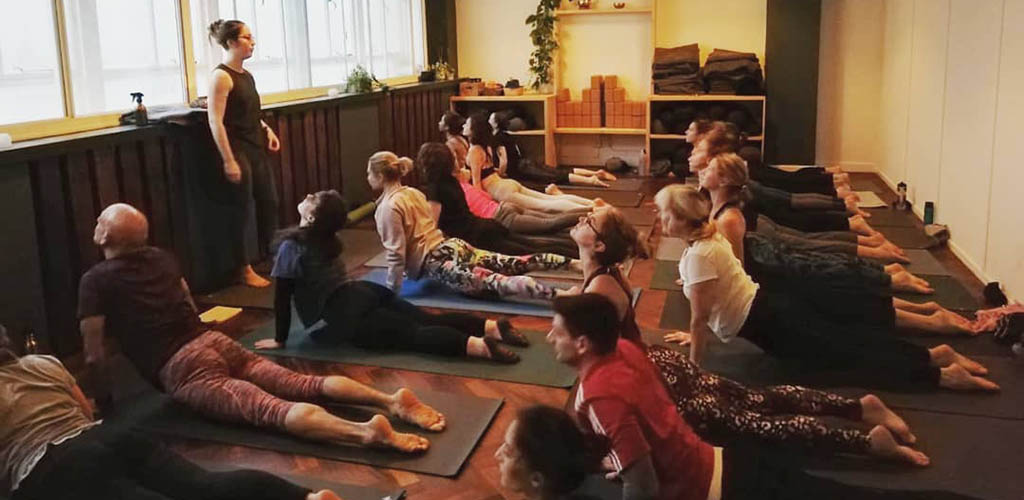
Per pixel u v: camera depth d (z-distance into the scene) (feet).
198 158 14.23
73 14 12.63
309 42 19.71
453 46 27.40
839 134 25.23
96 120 12.94
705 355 10.91
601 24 26.43
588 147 27.20
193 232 14.23
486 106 27.02
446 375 10.54
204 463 8.46
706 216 9.73
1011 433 8.74
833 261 13.26
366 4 22.68
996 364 10.48
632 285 14.23
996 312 11.63
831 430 8.03
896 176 21.80
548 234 15.99
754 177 18.31
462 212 14.93
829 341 9.79
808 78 24.26
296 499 6.99
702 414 7.92
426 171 14.80
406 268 13.71
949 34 16.70
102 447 7.08
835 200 16.37
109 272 9.32
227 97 14.10
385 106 22.12
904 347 9.78
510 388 10.14
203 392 9.17
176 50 15.17
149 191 13.29
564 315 6.59
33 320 11.10
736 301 9.82
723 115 24.64
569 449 6.13
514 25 27.14
